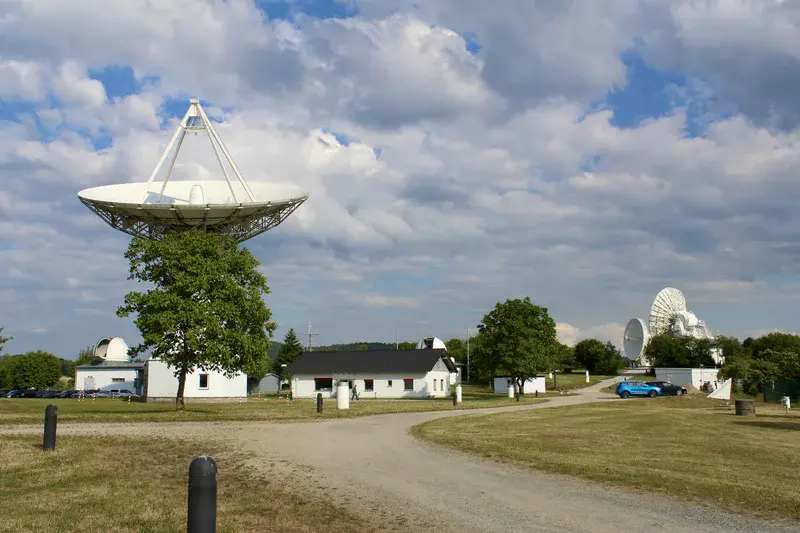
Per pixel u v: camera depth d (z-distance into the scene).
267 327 40.62
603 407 48.53
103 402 55.62
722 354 119.88
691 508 11.31
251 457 18.05
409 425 29.00
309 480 14.42
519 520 10.49
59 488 13.06
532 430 26.69
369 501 12.12
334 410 41.12
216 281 38.81
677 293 129.88
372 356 84.31
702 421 33.50
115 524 10.21
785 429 29.28
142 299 37.28
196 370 60.09
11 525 9.99
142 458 17.42
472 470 15.72
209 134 51.41
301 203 50.50
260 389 111.25
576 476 14.75
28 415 31.81
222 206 46.84
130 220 47.97
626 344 121.75
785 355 78.75
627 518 10.57
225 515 10.94
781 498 12.13
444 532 9.81
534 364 67.12
